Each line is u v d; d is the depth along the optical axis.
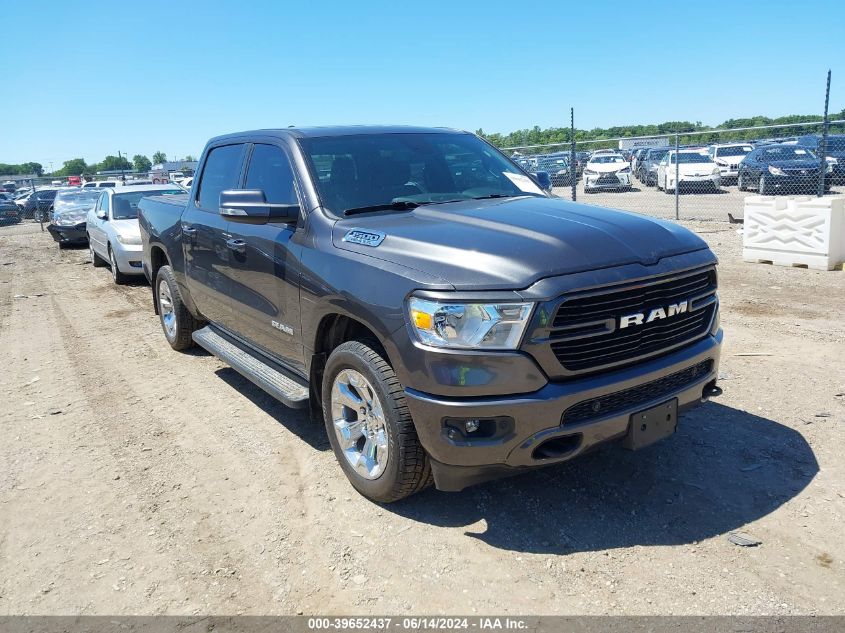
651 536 3.37
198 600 3.10
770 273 9.38
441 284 3.16
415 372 3.22
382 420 3.56
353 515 3.71
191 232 5.82
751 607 2.83
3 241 23.00
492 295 3.06
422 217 3.92
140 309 9.72
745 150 23.77
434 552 3.34
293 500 3.92
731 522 3.44
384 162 4.57
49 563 3.45
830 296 7.86
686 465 4.04
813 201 9.42
